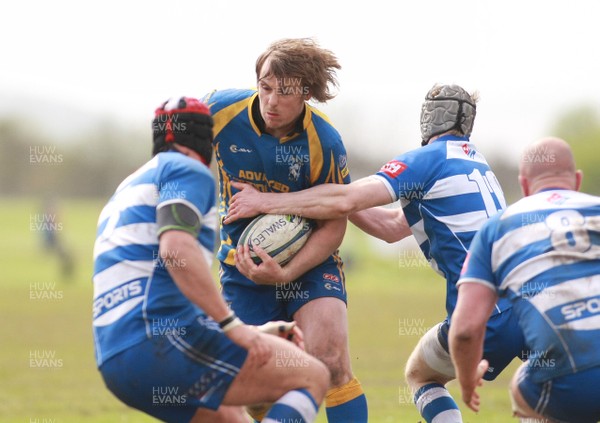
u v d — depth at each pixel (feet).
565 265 54.03
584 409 53.52
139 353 52.47
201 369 53.31
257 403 55.11
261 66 70.44
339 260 75.97
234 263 74.84
